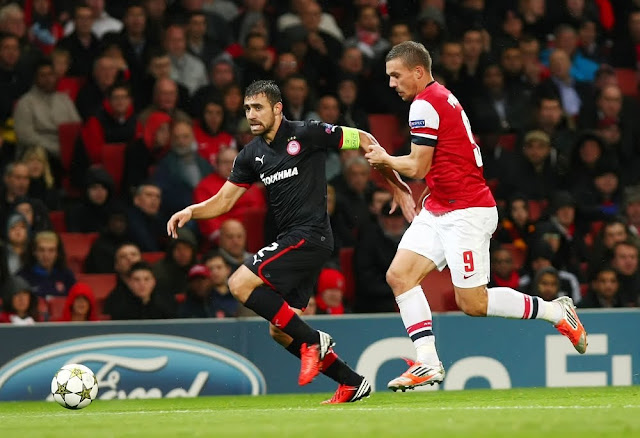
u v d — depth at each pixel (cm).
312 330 2509
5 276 3850
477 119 4803
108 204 4288
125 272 3697
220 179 4328
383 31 5288
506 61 5019
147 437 1756
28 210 4003
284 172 2528
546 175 4697
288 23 5012
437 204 2575
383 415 2153
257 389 3362
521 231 4309
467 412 2212
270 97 2506
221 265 3712
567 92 5147
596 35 5609
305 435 1716
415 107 2508
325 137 2538
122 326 3297
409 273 2597
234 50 5056
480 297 2586
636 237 4250
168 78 4594
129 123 4528
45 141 4531
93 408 2862
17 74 4616
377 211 4197
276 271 2503
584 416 2038
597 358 3522
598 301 3953
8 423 2219
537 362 3491
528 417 2022
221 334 3356
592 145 4681
